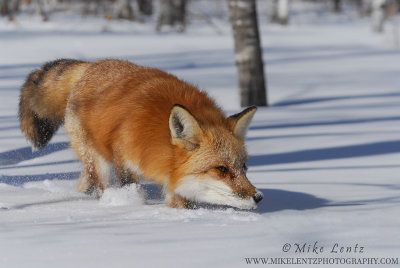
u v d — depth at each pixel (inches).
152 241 216.1
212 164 309.9
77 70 411.2
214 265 186.4
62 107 421.1
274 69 1450.5
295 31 2711.6
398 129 676.1
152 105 332.2
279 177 433.7
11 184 402.0
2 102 786.2
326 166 475.8
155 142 323.0
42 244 211.3
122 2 2635.3
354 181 408.2
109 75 374.9
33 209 313.9
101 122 352.8
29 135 451.5
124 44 1792.6
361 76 1320.1
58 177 427.8
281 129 687.1
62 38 1856.5
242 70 928.3
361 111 847.1
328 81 1242.6
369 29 2908.5
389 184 390.6
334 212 289.4
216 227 245.1
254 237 223.8
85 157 381.1
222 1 3914.9
